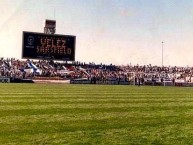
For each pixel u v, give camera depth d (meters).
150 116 18.02
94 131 13.32
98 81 73.44
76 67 82.31
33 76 73.88
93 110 20.00
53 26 77.88
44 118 16.22
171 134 13.17
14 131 12.94
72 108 20.70
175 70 88.44
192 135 13.05
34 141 11.41
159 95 36.28
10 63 77.62
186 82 80.44
